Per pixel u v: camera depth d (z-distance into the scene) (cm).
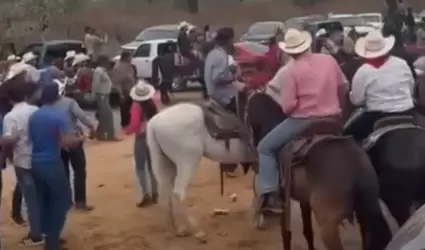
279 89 931
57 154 1081
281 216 941
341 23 3416
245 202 1389
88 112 2273
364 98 917
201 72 2930
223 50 1283
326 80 912
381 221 829
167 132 1146
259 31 3581
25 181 1096
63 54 3494
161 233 1226
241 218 1288
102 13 5419
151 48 3316
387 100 904
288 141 923
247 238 1178
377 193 826
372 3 5475
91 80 2331
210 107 1179
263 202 943
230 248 1140
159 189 1178
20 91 1095
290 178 881
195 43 3044
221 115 1166
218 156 1163
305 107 911
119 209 1393
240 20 5444
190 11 5622
